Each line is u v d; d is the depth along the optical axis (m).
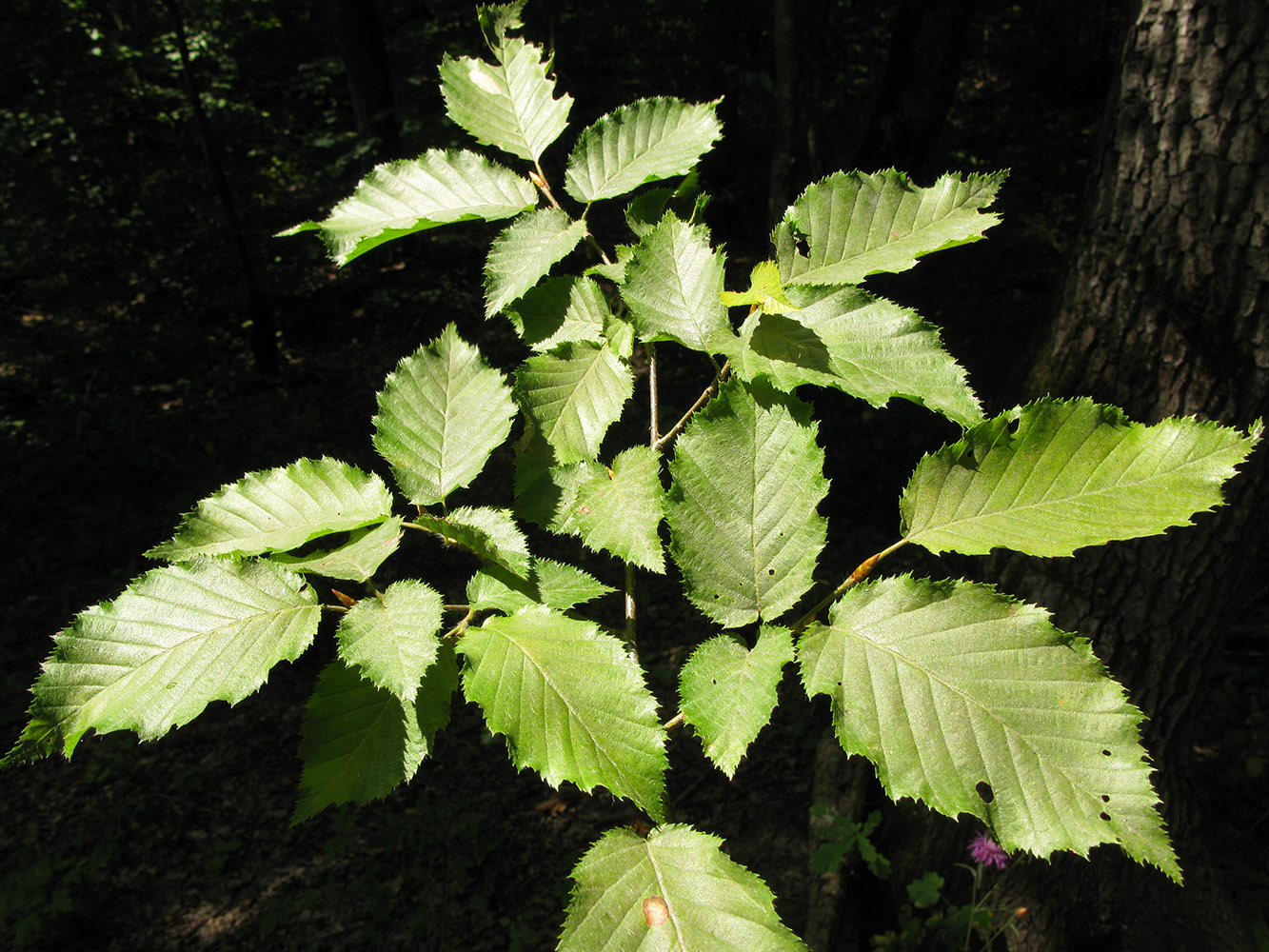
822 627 0.85
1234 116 2.85
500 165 1.21
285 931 4.52
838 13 11.94
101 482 7.98
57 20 9.17
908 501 0.89
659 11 11.00
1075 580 3.46
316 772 0.91
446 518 0.98
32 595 6.73
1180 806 3.72
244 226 11.03
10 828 5.09
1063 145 11.34
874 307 0.95
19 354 9.40
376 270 11.98
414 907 4.61
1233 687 5.25
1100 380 3.32
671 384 7.98
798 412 0.94
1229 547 3.19
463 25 12.11
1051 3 12.65
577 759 0.79
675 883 0.79
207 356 10.12
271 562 0.88
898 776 0.75
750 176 11.42
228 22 11.45
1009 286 8.57
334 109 12.96
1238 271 2.97
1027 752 0.74
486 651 0.86
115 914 4.62
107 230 10.01
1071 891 3.73
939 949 3.92
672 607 6.38
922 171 7.71
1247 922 3.73
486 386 1.08
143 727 0.77
